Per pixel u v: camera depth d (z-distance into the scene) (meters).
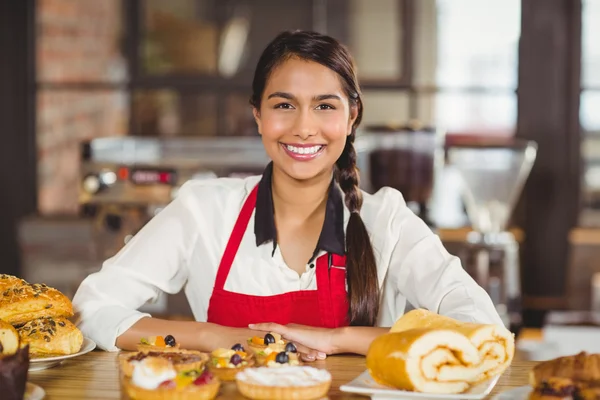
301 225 1.98
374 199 2.06
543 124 4.77
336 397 1.48
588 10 4.71
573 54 4.73
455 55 4.86
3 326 1.61
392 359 1.43
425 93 4.89
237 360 1.55
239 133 5.02
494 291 3.68
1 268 4.95
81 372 1.66
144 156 4.28
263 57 1.91
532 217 4.79
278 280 1.96
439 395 1.42
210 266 2.03
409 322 1.56
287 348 1.66
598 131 4.76
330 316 1.94
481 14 4.81
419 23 4.89
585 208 4.80
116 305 1.93
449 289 1.92
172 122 5.01
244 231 2.00
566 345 4.23
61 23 4.90
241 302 1.97
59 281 4.12
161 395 1.39
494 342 1.50
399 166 3.78
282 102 1.86
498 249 3.69
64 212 4.95
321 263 1.95
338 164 2.01
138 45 4.97
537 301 4.76
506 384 1.59
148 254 2.01
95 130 4.96
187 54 5.00
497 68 4.83
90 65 4.95
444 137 4.18
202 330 1.82
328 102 1.85
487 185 3.81
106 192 4.04
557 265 4.78
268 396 1.41
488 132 4.84
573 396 1.35
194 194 2.07
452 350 1.44
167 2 4.97
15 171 4.92
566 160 4.77
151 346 1.68
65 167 4.93
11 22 4.85
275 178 1.96
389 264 2.03
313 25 5.00
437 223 4.20
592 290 4.71
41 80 4.91
